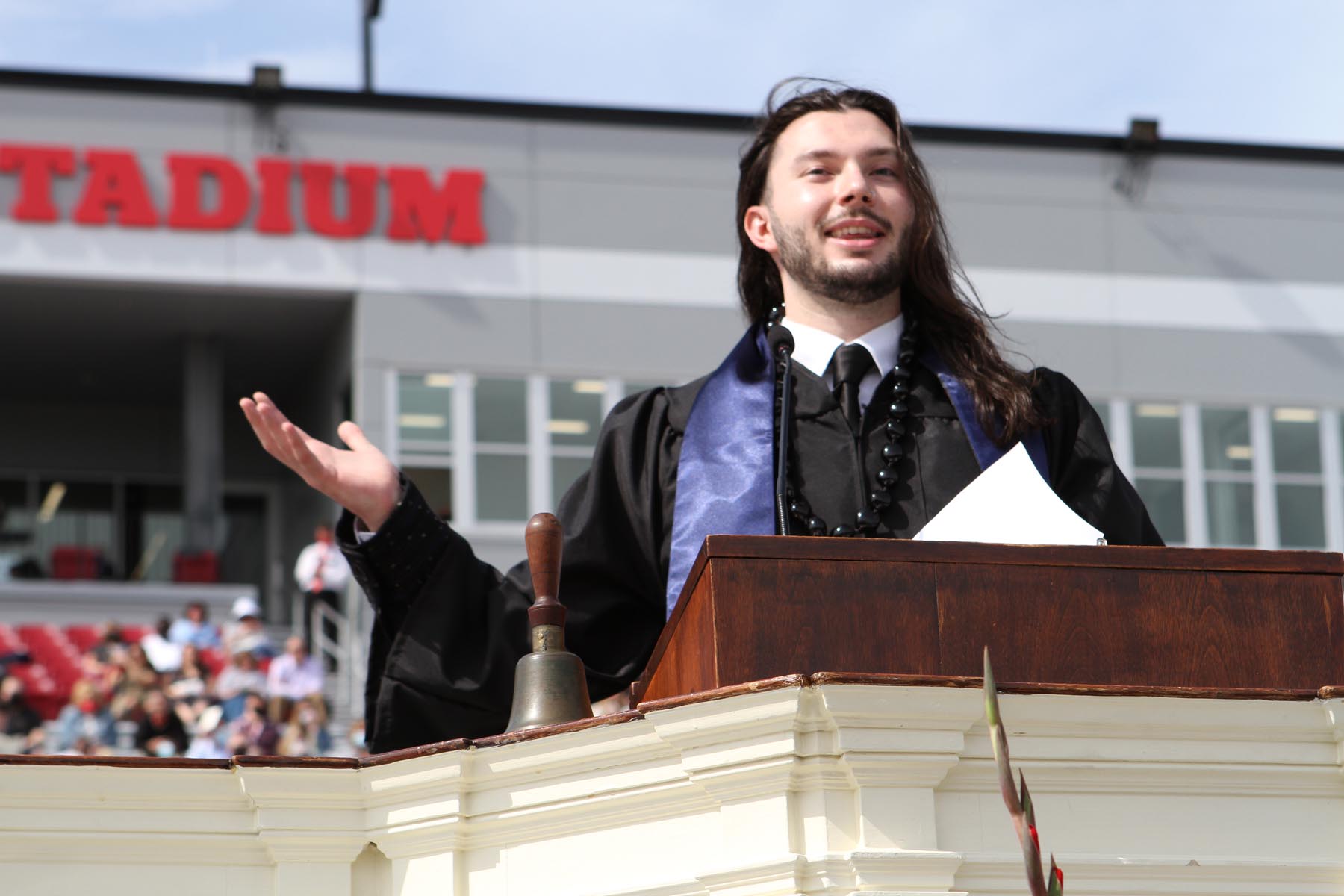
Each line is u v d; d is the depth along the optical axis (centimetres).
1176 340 3262
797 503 389
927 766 265
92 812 297
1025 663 280
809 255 404
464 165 3152
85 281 3014
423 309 3100
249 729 2206
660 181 3203
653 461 415
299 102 3116
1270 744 281
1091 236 3275
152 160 3062
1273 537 3219
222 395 3741
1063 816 274
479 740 294
